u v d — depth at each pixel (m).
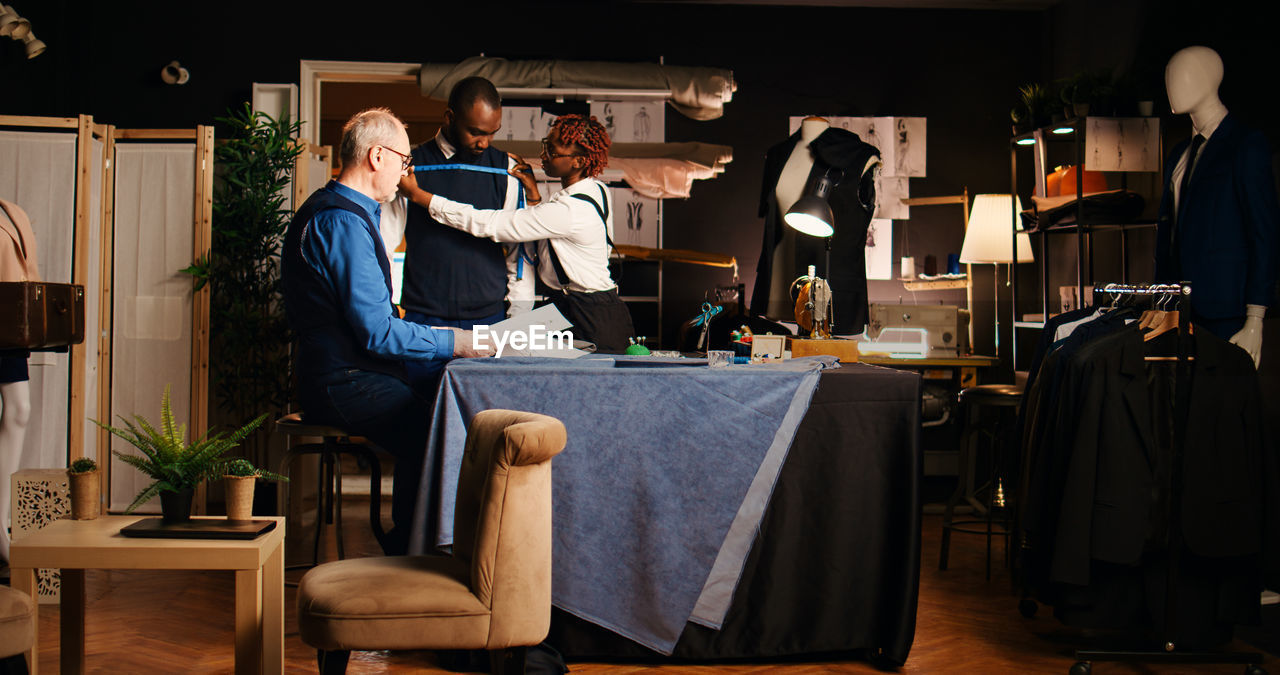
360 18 6.06
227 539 2.15
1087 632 3.21
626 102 6.12
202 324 4.85
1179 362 2.73
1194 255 3.49
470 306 3.58
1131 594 2.94
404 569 2.21
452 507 2.60
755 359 3.14
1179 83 3.55
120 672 2.74
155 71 5.98
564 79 5.89
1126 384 2.79
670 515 2.75
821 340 3.35
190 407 4.87
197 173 4.84
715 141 6.24
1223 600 2.89
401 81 6.14
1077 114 4.62
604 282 3.59
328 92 9.21
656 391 2.75
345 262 2.81
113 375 4.88
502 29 6.12
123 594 3.54
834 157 4.84
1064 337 3.42
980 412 4.96
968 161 6.32
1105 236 5.53
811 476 2.85
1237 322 3.42
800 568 2.86
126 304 4.89
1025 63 6.34
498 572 2.06
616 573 2.74
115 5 5.96
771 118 6.27
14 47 5.62
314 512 5.17
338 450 3.26
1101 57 5.62
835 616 2.86
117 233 4.88
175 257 4.88
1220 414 2.80
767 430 2.77
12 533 3.32
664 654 2.77
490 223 3.43
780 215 5.08
